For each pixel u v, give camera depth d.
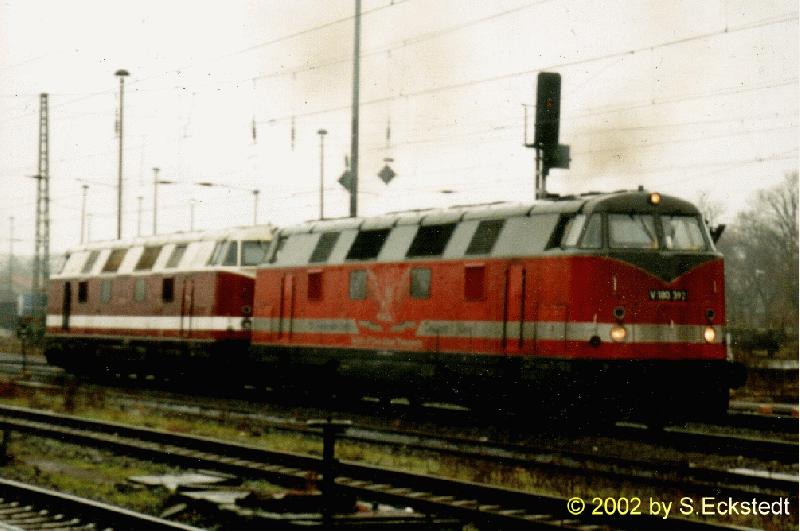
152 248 39.28
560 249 22.94
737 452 20.23
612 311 22.39
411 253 27.03
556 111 27.64
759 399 34.22
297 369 31.05
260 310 32.31
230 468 18.86
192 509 15.16
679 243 23.22
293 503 13.38
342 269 29.28
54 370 49.41
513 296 23.97
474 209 25.94
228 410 29.55
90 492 17.00
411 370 26.88
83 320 43.00
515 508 14.94
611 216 22.78
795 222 96.56
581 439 22.75
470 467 18.89
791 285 95.06
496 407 25.28
